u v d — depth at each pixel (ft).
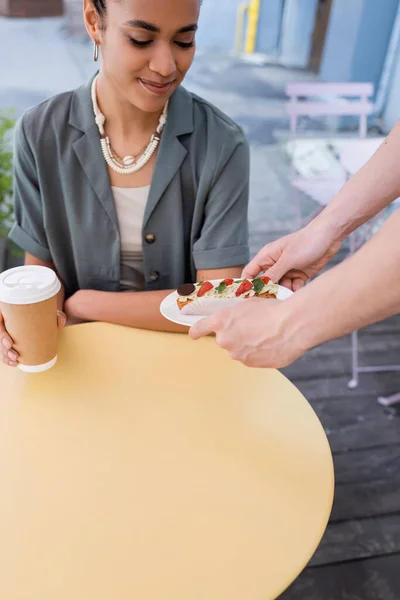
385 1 13.38
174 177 3.61
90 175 3.59
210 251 3.77
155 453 2.70
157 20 2.78
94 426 2.83
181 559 2.25
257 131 14.17
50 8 21.70
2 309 2.83
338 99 15.01
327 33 15.47
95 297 3.69
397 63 13.73
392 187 3.18
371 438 6.05
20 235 3.98
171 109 3.51
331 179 8.66
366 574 4.78
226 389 3.10
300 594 4.61
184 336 3.49
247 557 2.26
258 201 10.95
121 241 3.93
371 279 2.07
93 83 3.50
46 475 2.56
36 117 3.51
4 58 17.35
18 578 2.16
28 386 3.06
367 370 6.90
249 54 21.22
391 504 5.38
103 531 2.34
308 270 3.56
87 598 2.10
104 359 3.27
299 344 2.38
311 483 2.58
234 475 2.61
